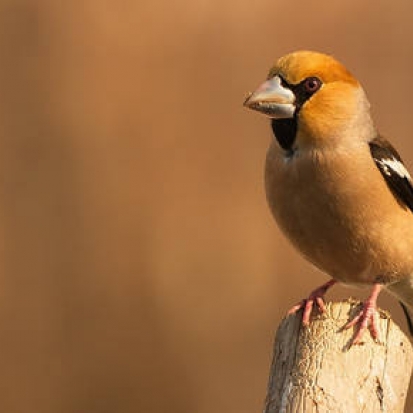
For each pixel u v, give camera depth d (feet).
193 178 45.65
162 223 45.68
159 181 45.75
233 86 45.93
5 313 45.32
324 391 22.13
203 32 46.24
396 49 46.85
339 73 26.99
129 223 45.73
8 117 46.57
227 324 45.16
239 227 45.44
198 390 44.68
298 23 46.50
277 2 46.44
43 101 46.83
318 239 27.27
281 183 27.12
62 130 46.57
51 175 46.52
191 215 45.57
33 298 45.65
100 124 46.11
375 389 22.38
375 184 26.71
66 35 46.78
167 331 45.19
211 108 45.91
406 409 40.22
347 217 26.76
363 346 23.06
